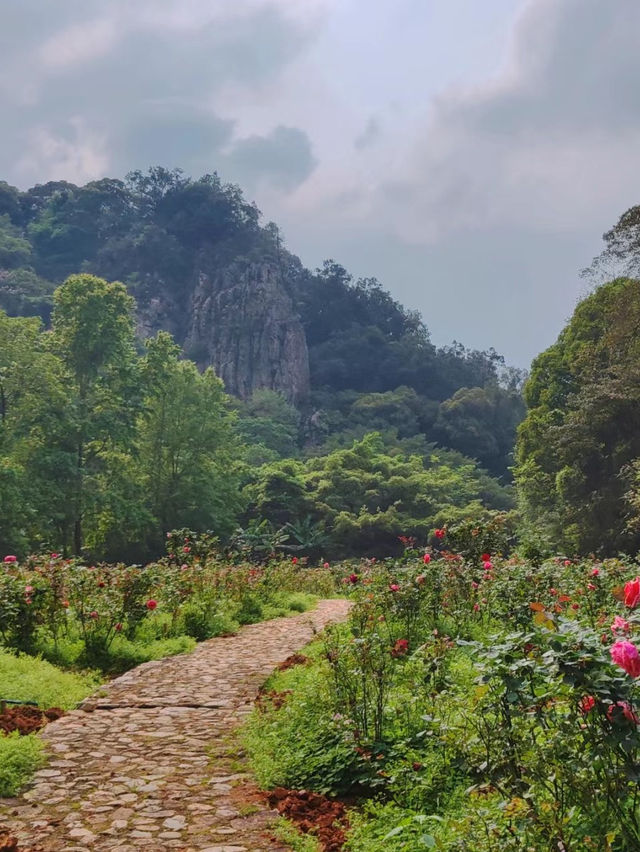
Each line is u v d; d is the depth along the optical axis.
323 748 5.31
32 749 5.43
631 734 2.77
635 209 29.95
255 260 129.38
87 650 9.51
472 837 3.27
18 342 36.78
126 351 41.81
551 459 37.19
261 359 116.44
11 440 35.25
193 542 18.19
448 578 10.10
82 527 39.22
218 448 46.94
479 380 124.88
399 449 82.75
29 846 3.98
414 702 5.60
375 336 126.88
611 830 3.06
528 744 3.37
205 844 4.03
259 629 12.70
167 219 142.62
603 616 7.91
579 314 39.38
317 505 52.34
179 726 6.39
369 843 3.87
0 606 9.00
